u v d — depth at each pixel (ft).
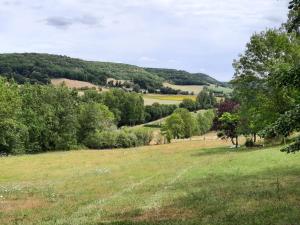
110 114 429.79
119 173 136.36
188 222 54.03
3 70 601.62
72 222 59.93
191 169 130.11
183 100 590.14
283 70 56.03
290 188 76.95
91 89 590.96
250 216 55.21
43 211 71.82
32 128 334.65
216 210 61.82
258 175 101.50
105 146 368.68
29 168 176.96
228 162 140.87
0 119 297.74
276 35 213.66
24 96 346.95
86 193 93.04
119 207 71.05
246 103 219.82
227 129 238.89
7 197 92.48
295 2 54.49
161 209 66.13
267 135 55.06
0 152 305.94
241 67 220.02
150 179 112.57
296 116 52.95
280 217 53.26
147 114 547.90
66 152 308.81
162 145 332.60
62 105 359.25
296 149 56.65
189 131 418.10
